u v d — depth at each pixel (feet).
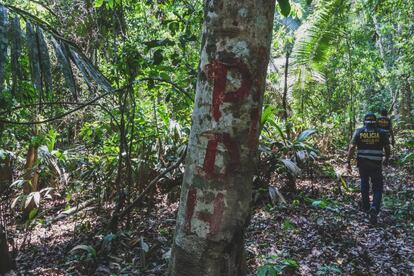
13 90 9.93
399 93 50.78
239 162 6.80
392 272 13.44
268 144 23.65
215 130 6.75
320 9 31.99
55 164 23.80
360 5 35.73
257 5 6.68
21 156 25.70
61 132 30.55
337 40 36.01
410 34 35.14
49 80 10.57
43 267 14.67
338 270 12.64
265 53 6.86
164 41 16.66
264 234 16.34
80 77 23.88
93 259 14.17
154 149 22.35
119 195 17.13
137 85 19.67
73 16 22.63
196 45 22.79
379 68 43.91
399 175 28.76
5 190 22.04
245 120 6.77
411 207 20.36
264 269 11.61
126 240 15.90
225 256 6.91
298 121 35.55
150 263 13.71
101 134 24.32
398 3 31.91
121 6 21.35
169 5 21.45
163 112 22.93
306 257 14.16
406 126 45.83
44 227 20.74
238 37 6.64
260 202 20.34
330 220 17.75
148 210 20.02
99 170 22.29
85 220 20.67
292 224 17.17
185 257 7.01
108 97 21.84
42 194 25.14
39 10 23.65
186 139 22.84
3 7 10.05
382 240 16.38
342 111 42.65
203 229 6.84
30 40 10.42
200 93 6.95
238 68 6.66
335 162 33.19
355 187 24.62
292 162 21.03
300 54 33.83
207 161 6.81
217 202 6.79
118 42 24.09
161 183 22.99
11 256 13.65
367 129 20.21
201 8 21.66
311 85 37.91
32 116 22.95
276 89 35.55
